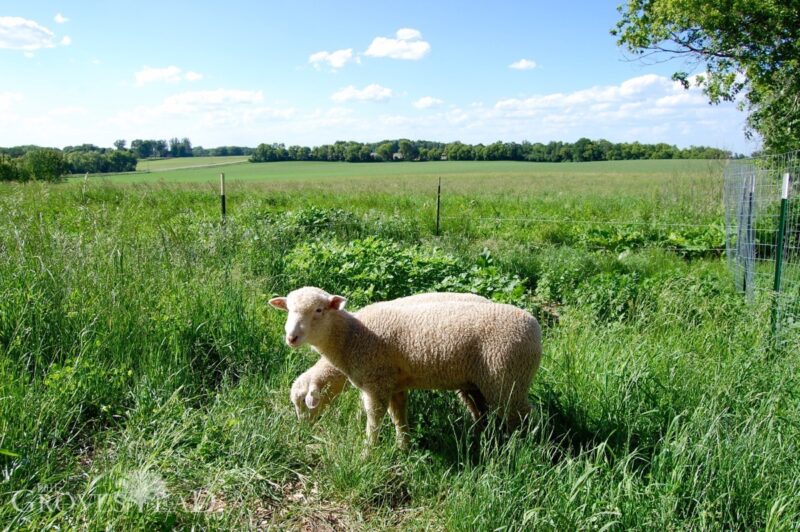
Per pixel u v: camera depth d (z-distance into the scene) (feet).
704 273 30.01
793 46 42.42
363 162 290.56
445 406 14.85
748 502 10.37
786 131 43.50
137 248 21.40
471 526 10.42
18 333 15.53
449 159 299.99
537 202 61.82
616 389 14.16
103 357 15.60
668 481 10.53
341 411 14.65
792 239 26.58
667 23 45.65
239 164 262.88
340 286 24.25
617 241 39.93
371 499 11.83
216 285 20.07
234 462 12.39
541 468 11.30
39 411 12.64
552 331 19.99
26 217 23.56
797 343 16.67
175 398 14.01
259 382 16.12
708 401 13.42
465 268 28.14
